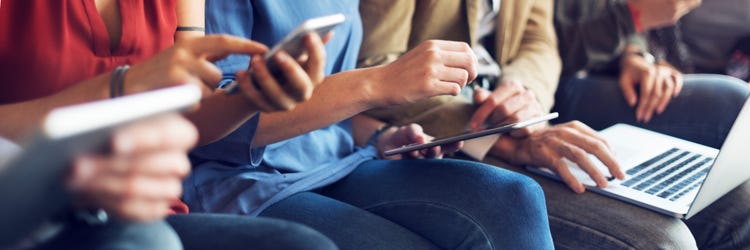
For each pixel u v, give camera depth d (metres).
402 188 1.23
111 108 0.53
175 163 0.66
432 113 1.53
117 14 1.08
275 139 1.14
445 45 1.15
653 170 1.42
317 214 1.15
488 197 1.15
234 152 1.15
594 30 1.90
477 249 1.14
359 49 1.58
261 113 1.12
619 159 1.47
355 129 1.53
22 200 0.55
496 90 1.53
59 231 0.69
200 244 0.83
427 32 1.65
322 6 1.31
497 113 1.50
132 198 0.64
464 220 1.15
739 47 2.10
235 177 1.18
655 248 1.20
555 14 1.98
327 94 1.11
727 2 2.08
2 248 0.59
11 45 1.00
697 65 2.17
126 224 0.71
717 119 1.74
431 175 1.23
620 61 1.94
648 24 1.87
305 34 0.78
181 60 0.82
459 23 1.66
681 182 1.36
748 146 1.28
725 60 2.14
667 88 1.81
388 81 1.11
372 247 1.08
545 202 1.29
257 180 1.19
